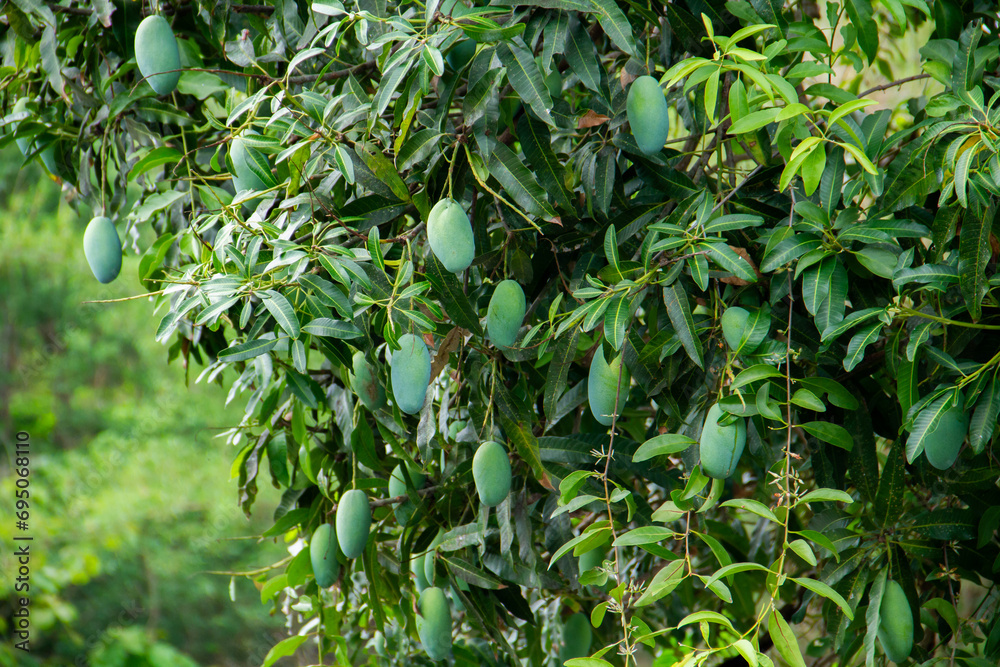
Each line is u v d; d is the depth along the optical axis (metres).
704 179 1.21
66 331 5.78
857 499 1.34
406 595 1.37
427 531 1.34
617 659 1.49
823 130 1.00
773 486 1.22
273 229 1.02
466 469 1.25
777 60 1.13
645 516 1.20
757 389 0.98
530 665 1.50
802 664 0.86
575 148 1.19
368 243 1.00
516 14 1.02
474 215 1.19
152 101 1.38
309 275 0.99
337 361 1.18
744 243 1.06
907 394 0.97
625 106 1.10
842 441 0.96
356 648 1.64
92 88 1.46
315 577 1.35
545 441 1.20
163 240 1.34
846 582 1.09
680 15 1.07
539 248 1.17
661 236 1.04
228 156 1.22
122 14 1.38
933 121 0.96
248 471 1.55
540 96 0.97
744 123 0.93
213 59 1.51
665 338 1.05
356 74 1.23
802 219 1.00
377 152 1.07
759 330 0.96
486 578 1.24
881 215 0.96
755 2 1.05
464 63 1.04
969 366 0.95
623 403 1.06
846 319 0.92
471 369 1.17
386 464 1.44
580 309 0.96
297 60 1.05
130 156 1.46
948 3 1.14
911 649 1.03
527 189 0.99
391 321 0.97
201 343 1.63
